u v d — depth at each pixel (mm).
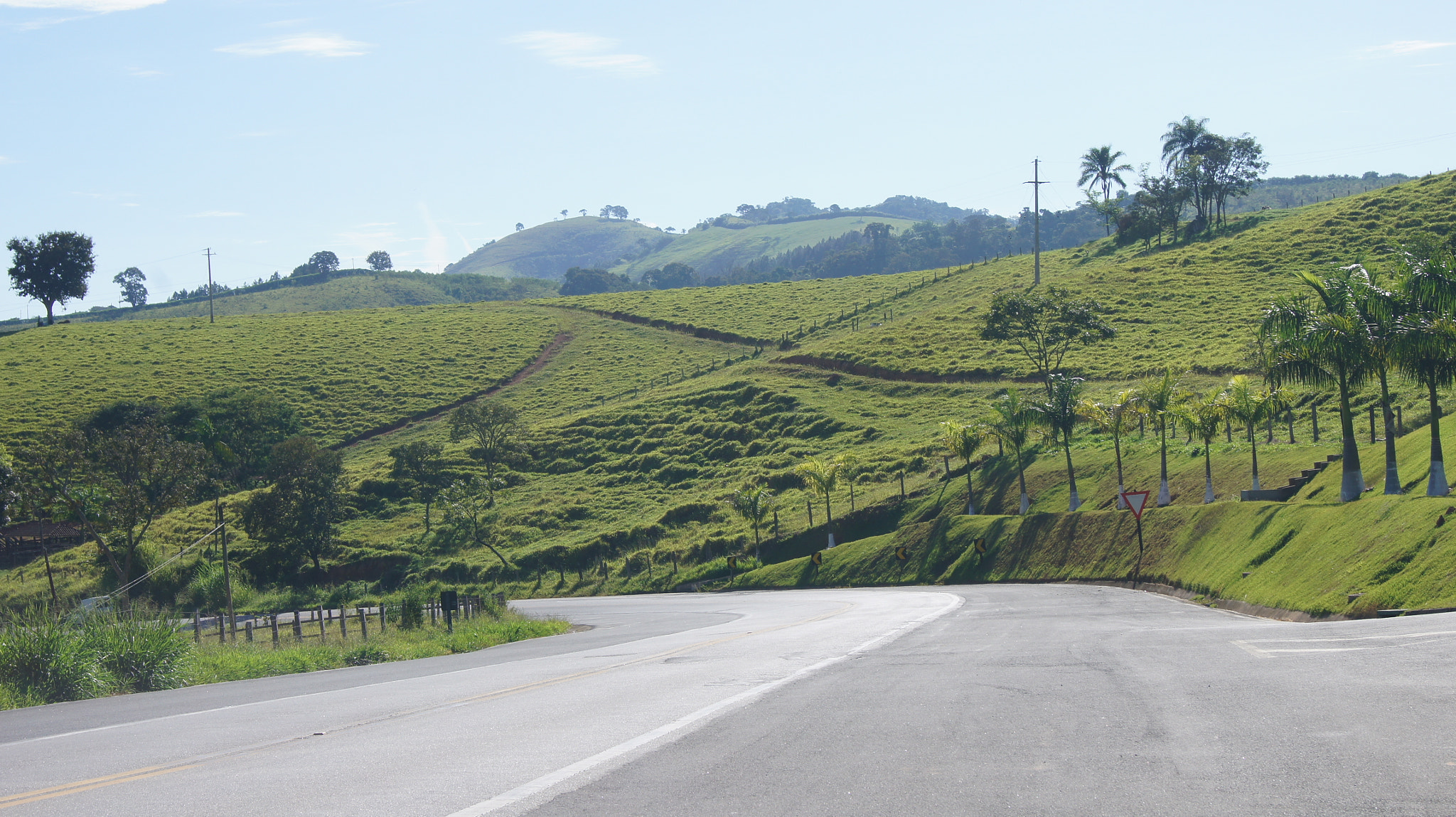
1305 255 90312
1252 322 75812
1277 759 5707
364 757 6930
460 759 6699
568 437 92188
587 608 48219
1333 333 25719
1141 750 6098
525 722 8328
